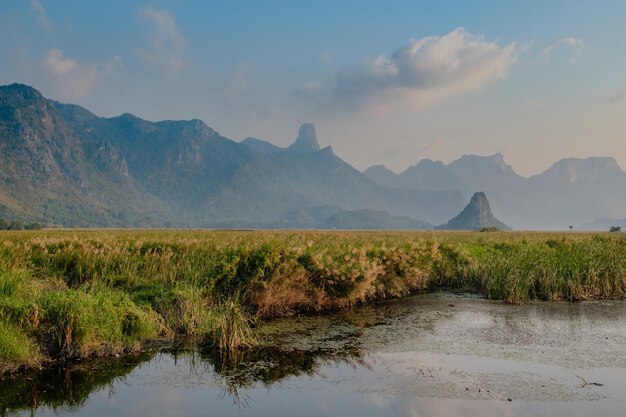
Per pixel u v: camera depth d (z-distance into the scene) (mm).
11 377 10008
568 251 25703
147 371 10586
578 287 19438
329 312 16688
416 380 10047
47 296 11695
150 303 13992
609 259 22469
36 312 10867
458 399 9055
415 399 9070
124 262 17281
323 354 11828
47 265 17000
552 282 19594
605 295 20016
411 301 18953
